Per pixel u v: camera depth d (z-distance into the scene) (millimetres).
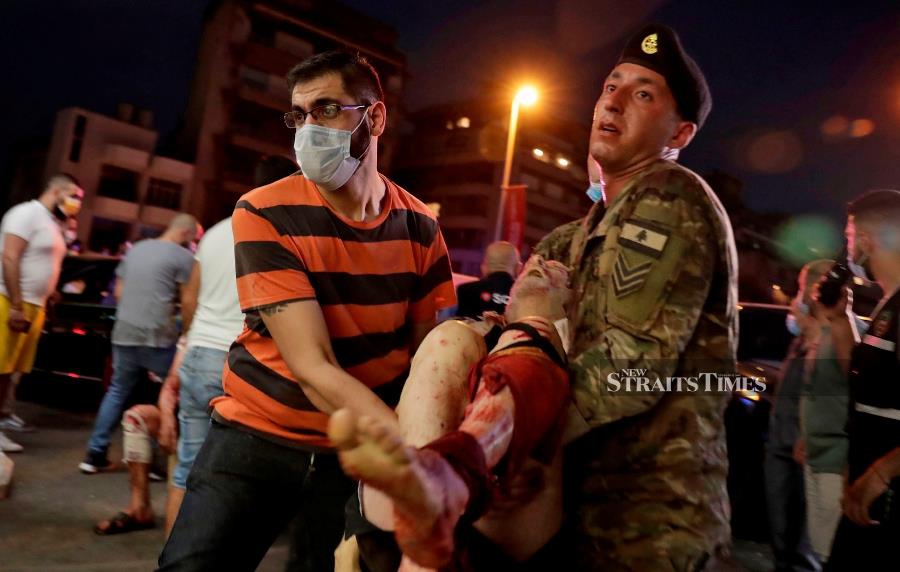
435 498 1062
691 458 1572
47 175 36250
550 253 2010
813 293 3703
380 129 2164
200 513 1988
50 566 3455
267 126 38531
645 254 1573
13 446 5551
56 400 7719
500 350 1502
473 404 1389
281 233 1975
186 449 3516
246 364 2082
